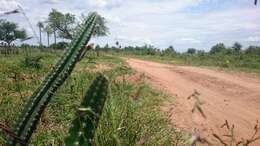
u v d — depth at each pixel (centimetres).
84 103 143
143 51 6372
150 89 884
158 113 520
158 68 2261
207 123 655
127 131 291
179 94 998
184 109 728
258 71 2469
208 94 1128
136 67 2091
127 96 395
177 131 470
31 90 537
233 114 819
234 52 5272
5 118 363
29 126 128
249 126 706
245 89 1302
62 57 131
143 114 418
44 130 374
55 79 130
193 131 125
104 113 307
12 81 604
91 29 134
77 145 143
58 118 414
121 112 324
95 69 723
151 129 378
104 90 146
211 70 2377
